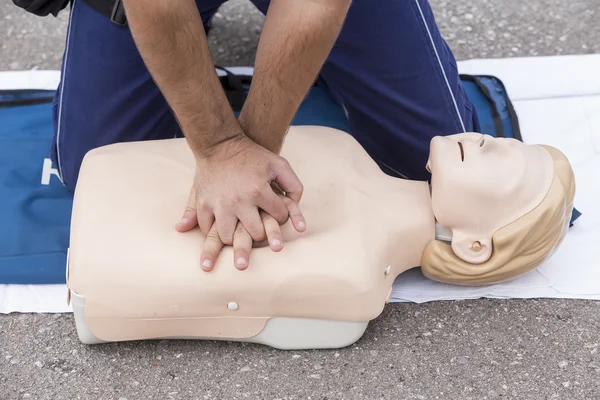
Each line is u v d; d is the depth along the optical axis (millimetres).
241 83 2029
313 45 1223
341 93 1834
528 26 2340
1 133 1916
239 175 1316
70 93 1713
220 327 1400
